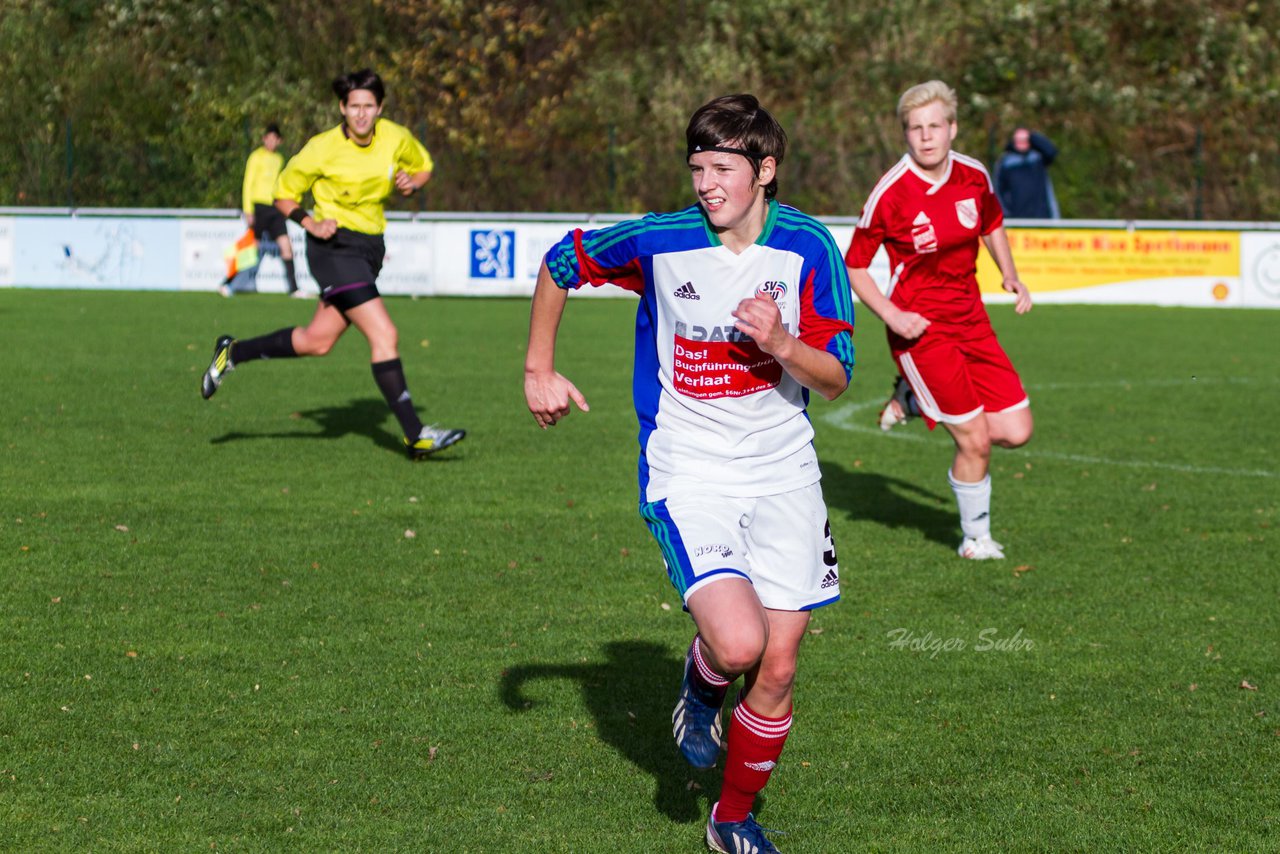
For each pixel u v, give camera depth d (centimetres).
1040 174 7344
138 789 1304
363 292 2861
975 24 10044
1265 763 1417
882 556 2267
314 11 10150
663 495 1203
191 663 1650
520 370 4425
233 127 8912
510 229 7156
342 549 2197
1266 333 5859
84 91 9288
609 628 1828
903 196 2164
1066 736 1484
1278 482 2866
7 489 2539
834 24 10019
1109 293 7194
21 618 1798
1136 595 2038
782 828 1266
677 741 1253
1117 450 3231
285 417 3444
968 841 1241
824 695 1600
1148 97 9775
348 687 1586
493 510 2494
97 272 7294
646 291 1210
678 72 9906
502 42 10244
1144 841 1242
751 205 1157
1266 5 10350
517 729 1476
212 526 2316
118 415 3381
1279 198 8569
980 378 2230
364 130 2820
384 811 1273
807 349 1127
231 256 7138
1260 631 1864
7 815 1241
